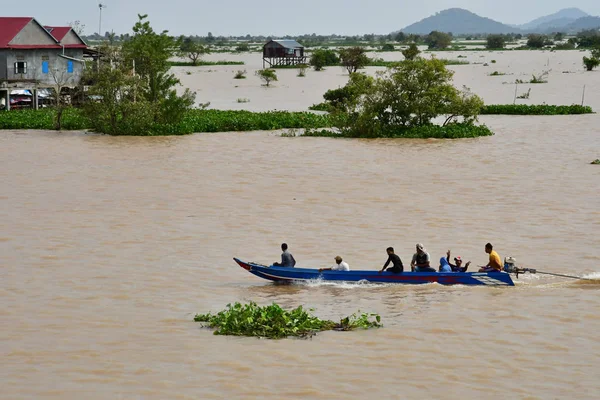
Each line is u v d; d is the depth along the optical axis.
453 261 30.02
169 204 40.47
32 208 39.59
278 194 42.91
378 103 70.56
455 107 70.75
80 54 89.75
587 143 62.81
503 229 34.94
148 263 30.23
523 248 31.89
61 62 87.25
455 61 197.50
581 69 166.62
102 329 23.27
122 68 71.62
